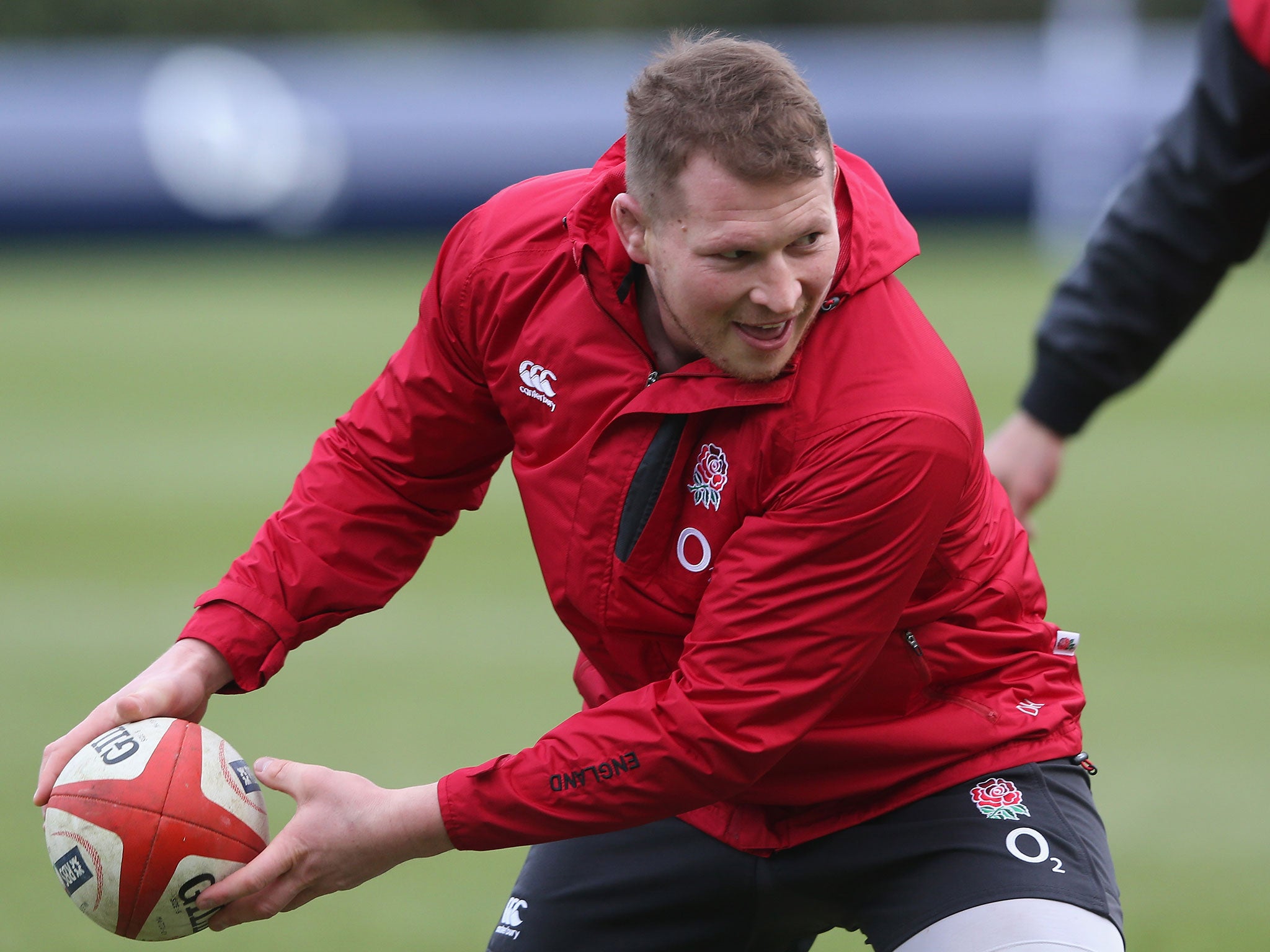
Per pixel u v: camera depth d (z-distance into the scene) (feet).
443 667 71.82
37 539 98.07
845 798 29.81
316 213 264.72
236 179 261.85
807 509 25.77
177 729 29.48
